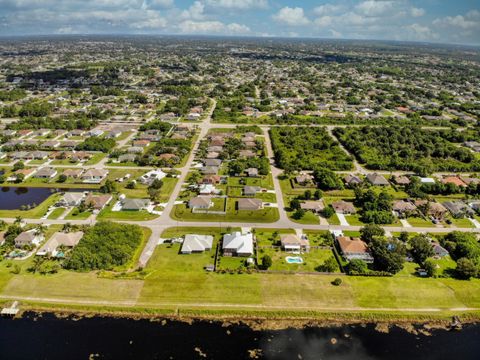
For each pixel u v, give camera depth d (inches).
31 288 3902.6
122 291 3895.2
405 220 5541.3
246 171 7214.6
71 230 4958.2
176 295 3863.2
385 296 3937.0
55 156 7859.3
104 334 3412.9
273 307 3757.4
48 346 3277.6
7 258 4365.2
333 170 7524.6
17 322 3533.5
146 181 6633.9
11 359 3159.5
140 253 4549.7
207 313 3663.9
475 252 4549.7
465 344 3449.8
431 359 3282.5
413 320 3690.9
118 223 5108.3
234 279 4109.3
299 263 4439.0
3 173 7012.8
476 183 6845.5
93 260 4239.7
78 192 6269.7
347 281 4126.5
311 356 3262.8
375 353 3321.9
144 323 3545.8
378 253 4399.6
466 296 3983.8
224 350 3282.5
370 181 6855.3
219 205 5866.1
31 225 5083.7
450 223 5487.2
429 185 6520.7
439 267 4446.4
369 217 5428.2
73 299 3784.5
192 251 4589.1
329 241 4859.7
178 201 5964.6
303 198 6181.1
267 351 3289.9
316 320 3646.7
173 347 3292.3
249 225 5290.4
